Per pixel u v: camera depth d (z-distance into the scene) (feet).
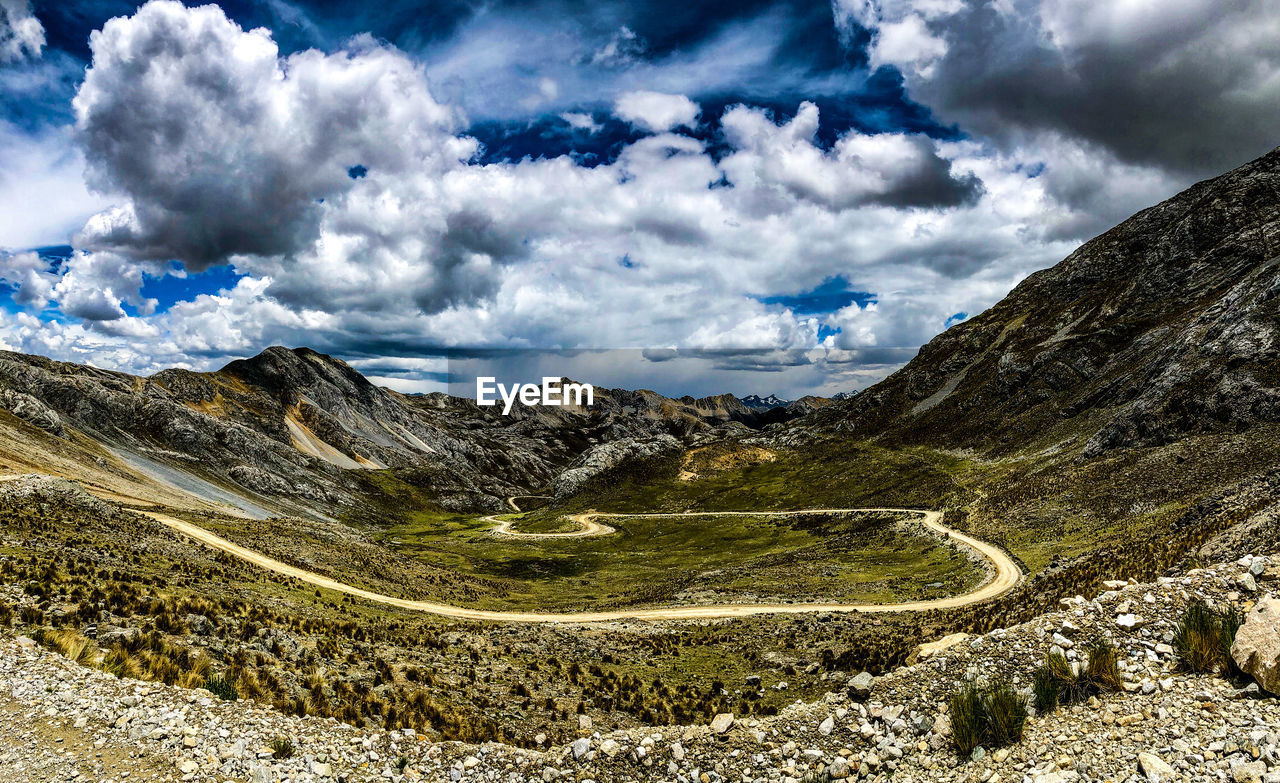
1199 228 623.77
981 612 158.51
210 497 490.08
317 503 646.74
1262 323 330.13
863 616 179.52
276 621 114.42
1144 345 518.78
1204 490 223.71
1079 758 33.32
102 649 69.56
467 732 80.12
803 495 600.80
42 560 109.81
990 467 488.85
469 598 256.93
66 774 41.55
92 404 556.51
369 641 118.32
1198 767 29.94
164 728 48.26
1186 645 38.65
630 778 44.24
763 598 223.10
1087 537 231.09
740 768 42.78
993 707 38.29
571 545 530.68
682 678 130.62
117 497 293.84
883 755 40.32
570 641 155.33
